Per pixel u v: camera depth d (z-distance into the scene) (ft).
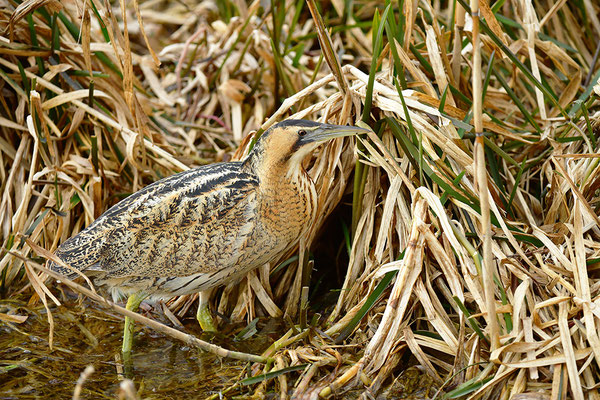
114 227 23.59
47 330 24.89
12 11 30.48
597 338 19.48
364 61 34.68
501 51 27.09
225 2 40.42
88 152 30.42
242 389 21.44
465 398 20.31
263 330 25.27
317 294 27.25
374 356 21.53
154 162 31.45
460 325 20.99
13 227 27.35
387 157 24.23
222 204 23.47
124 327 25.32
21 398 20.99
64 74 29.94
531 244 23.49
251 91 35.40
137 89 33.88
